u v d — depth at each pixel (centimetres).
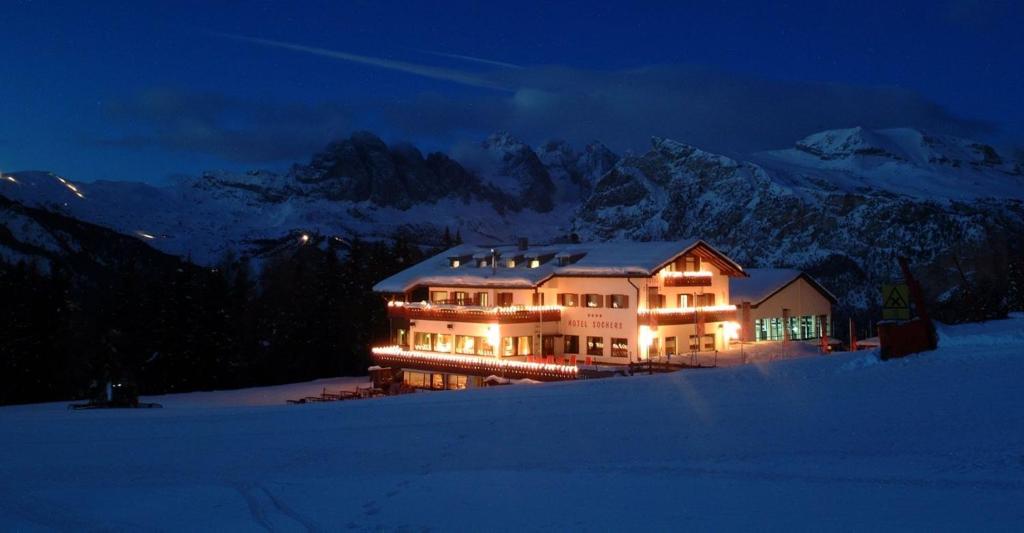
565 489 1286
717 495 1177
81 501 1372
